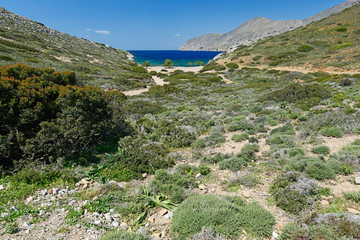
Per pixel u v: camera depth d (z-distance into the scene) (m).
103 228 3.66
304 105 12.19
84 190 5.05
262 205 4.20
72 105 7.90
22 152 6.48
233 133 10.05
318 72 32.59
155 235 3.48
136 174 5.96
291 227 3.26
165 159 6.99
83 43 76.62
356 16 59.06
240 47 75.25
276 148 6.96
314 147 6.52
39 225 3.69
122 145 8.08
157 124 11.89
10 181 5.14
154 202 4.44
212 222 3.47
